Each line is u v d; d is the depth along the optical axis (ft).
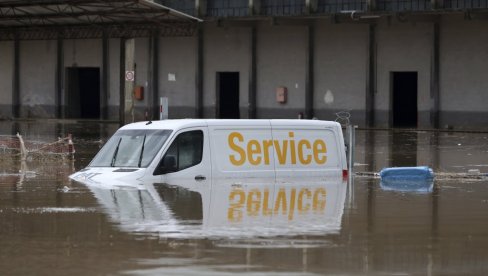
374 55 203.72
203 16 218.59
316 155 75.25
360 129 197.47
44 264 41.01
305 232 49.42
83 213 55.93
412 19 191.62
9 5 185.78
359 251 44.21
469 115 193.98
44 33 232.73
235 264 40.96
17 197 64.28
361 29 205.05
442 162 107.76
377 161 108.68
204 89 226.38
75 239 46.96
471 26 192.54
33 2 180.55
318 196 65.26
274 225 51.67
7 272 39.45
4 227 50.72
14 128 189.98
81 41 240.12
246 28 219.41
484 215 56.65
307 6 204.33
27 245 45.47
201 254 43.09
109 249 44.32
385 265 41.09
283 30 214.90
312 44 211.00
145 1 176.86
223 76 230.27
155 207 58.39
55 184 73.72
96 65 238.07
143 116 232.12
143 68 232.12
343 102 208.44
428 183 77.97
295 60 213.66
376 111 204.85
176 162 70.79
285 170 73.72
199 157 71.26
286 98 215.31
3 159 104.32
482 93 192.24
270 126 73.67
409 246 45.78
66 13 195.52
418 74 198.80
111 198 62.69
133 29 213.46
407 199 64.95
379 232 49.78
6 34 237.25
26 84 248.93
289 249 44.47
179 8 221.66
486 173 89.56
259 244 45.70
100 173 72.54
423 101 198.90
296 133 74.49
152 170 70.33
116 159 73.77
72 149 115.75
